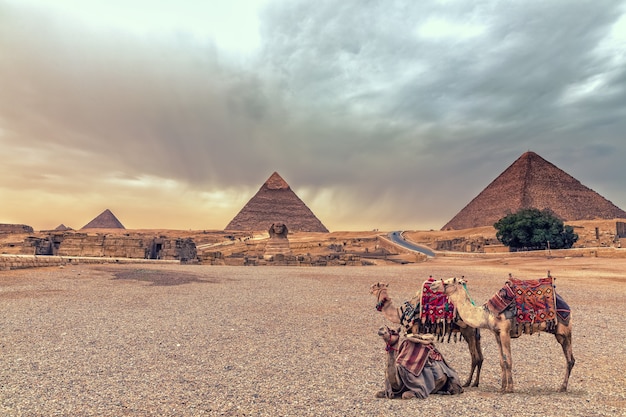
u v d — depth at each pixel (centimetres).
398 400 845
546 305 911
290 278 3634
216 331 1555
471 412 767
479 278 3734
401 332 1562
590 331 1636
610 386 963
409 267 5516
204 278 3397
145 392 901
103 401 845
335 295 2617
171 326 1622
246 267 5100
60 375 1015
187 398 866
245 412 788
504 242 10000
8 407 803
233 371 1071
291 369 1093
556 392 916
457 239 12438
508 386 902
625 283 3331
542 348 1362
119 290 2569
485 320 909
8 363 1110
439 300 934
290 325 1702
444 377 888
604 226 11512
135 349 1280
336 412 781
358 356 1242
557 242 9225
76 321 1667
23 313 1792
